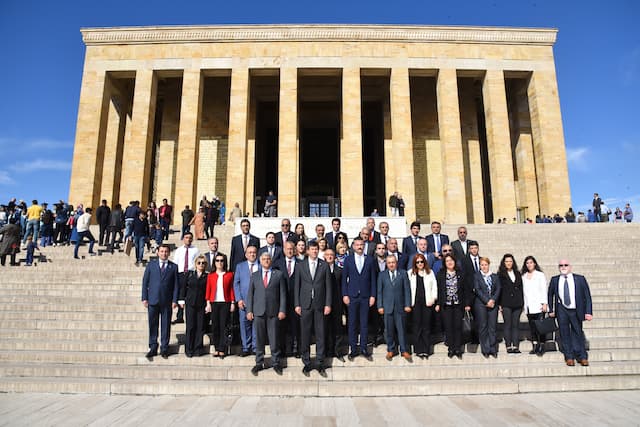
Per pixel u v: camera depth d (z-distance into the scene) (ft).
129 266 39.83
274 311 22.53
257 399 20.13
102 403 19.47
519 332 27.20
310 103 101.40
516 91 91.71
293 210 77.92
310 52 83.41
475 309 24.86
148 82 82.53
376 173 101.50
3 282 35.58
